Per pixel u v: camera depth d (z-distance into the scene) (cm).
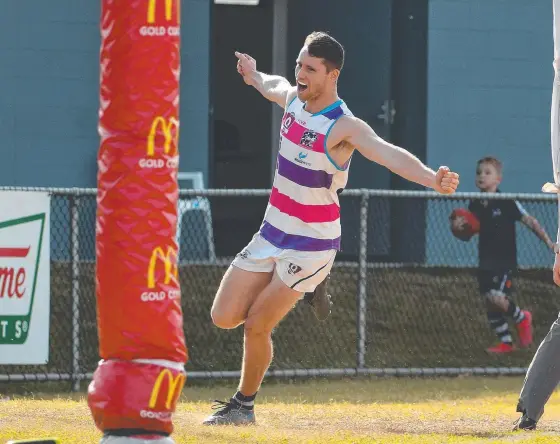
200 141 5619
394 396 3775
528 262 5706
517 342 4681
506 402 3584
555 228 5775
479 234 4538
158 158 1769
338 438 2469
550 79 5831
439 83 5753
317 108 2578
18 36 5428
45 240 3666
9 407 2925
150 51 1756
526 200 4481
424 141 5788
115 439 1764
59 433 2408
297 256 2623
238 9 6284
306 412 3056
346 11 6128
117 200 1764
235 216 6059
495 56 5784
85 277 4516
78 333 3897
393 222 5872
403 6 5925
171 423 1795
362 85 6081
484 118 5788
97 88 5512
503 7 5784
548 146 5831
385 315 4638
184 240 5381
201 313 4462
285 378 4103
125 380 1759
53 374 3856
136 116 1758
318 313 2808
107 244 1770
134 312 1758
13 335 3641
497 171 4678
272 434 2519
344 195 4178
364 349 4128
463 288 4953
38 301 3662
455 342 4534
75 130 5488
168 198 1780
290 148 2605
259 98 6262
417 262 5709
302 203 2611
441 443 2394
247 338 2723
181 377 1792
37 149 5456
